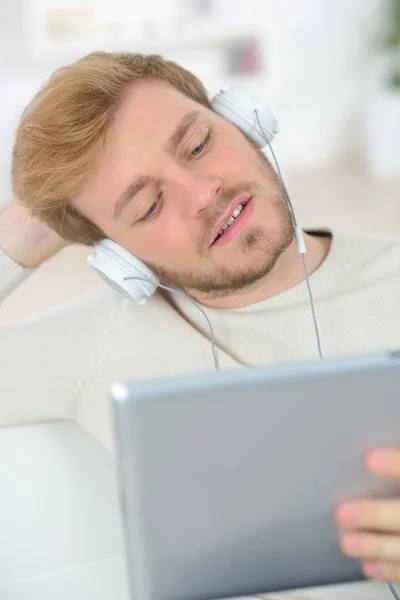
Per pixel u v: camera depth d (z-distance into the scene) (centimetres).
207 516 95
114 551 152
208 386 90
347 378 91
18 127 159
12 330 161
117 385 90
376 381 91
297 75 642
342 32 643
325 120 659
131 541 96
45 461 152
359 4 634
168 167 149
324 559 100
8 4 549
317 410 92
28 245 167
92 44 557
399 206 501
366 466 94
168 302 165
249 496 95
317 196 546
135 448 91
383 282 153
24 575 151
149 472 92
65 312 166
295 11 627
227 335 156
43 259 170
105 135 151
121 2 561
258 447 92
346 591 134
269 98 631
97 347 158
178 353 155
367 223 463
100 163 152
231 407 90
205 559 98
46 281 406
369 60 646
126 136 150
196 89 166
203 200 146
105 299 167
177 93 157
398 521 94
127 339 158
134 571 98
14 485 151
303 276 156
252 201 150
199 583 99
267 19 614
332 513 97
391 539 96
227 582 100
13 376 155
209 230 148
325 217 483
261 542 98
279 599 134
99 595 152
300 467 94
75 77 152
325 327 150
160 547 96
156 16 570
